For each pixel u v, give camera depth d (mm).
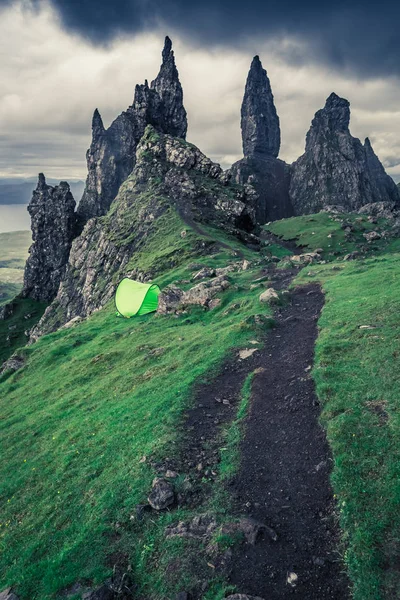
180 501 16938
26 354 61031
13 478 26141
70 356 53438
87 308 127500
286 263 64125
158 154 163125
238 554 13281
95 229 160750
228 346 32531
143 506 17125
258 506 15328
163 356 37438
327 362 23641
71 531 18016
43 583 15422
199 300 50375
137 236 130875
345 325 28734
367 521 12859
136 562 14695
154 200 139875
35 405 40281
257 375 26406
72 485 21797
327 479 15406
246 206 141125
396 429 16156
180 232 114938
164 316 52250
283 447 18391
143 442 22422
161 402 26312
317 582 11805
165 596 12727
